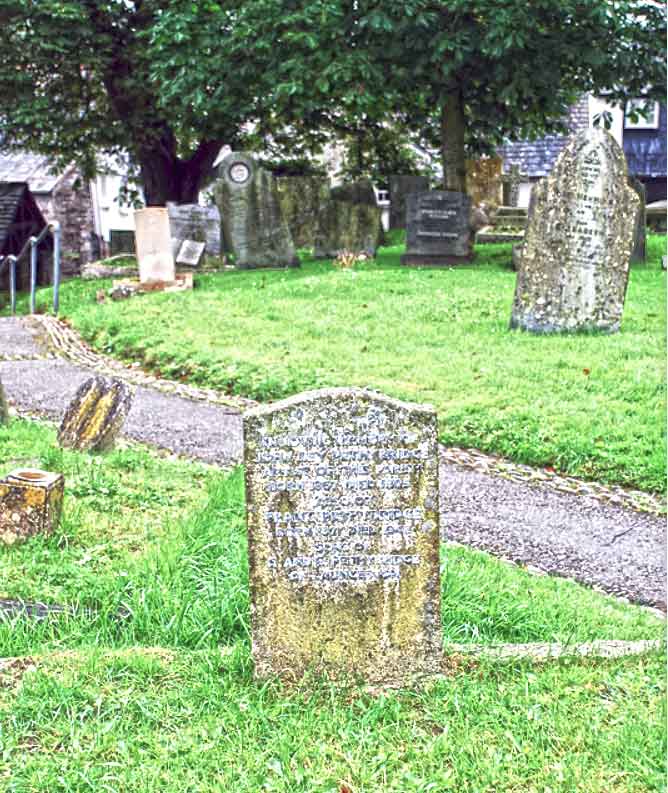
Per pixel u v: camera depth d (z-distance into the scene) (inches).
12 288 749.9
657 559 280.2
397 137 1215.6
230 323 573.9
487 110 952.3
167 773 153.6
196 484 302.7
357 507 183.3
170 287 738.2
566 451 358.0
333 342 522.0
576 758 161.3
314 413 180.9
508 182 1317.7
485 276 722.8
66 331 617.3
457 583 232.4
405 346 506.6
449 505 319.3
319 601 185.3
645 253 837.8
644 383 423.2
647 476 340.2
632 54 873.5
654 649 201.5
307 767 157.6
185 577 220.2
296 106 872.9
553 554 281.7
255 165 831.7
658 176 1507.1
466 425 385.7
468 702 176.4
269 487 182.5
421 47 815.1
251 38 844.0
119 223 1692.9
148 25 1007.6
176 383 482.9
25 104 1002.7
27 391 456.4
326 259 891.4
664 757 162.4
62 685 170.9
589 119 1514.5
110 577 217.3
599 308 523.2
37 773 150.3
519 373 446.6
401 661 187.6
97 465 300.2
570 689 183.9
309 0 827.4
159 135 1079.6
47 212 1528.1
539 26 837.2
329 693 180.5
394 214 1134.4
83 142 1127.6
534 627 221.0
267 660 185.5
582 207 513.7
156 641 198.7
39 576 218.2
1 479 243.8
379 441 181.8
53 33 940.6
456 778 155.6
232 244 844.6
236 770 155.5
